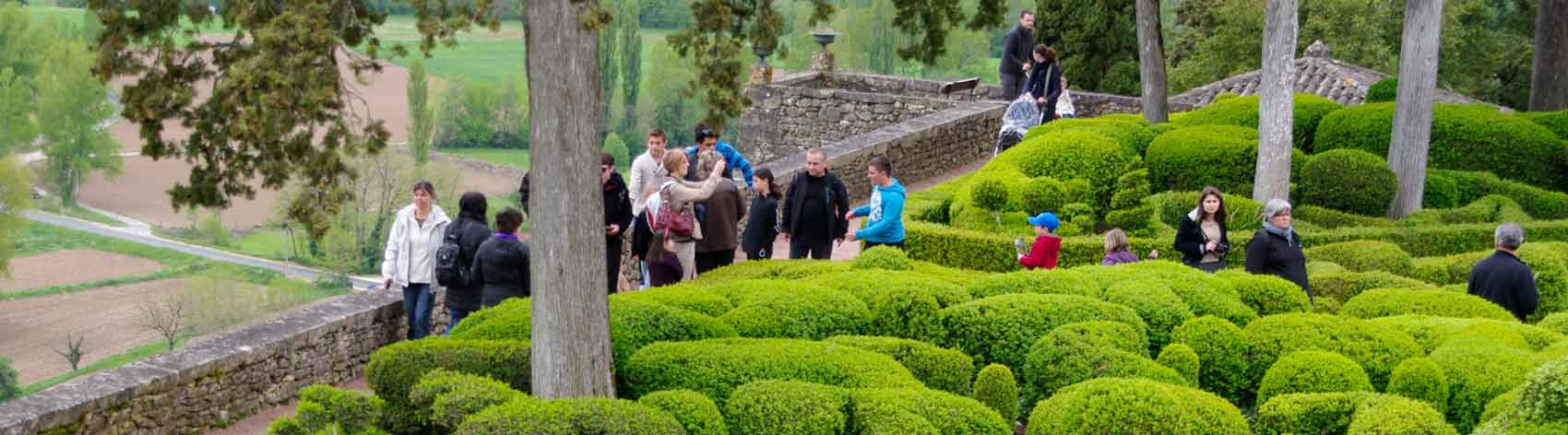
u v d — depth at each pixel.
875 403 7.68
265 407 11.13
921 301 9.68
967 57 80.38
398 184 56.25
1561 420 6.74
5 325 62.03
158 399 10.08
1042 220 12.84
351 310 12.20
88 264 71.19
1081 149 17.67
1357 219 17.58
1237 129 19.16
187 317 60.94
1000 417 7.77
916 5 9.86
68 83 81.50
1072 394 7.70
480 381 7.65
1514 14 45.66
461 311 12.06
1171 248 14.96
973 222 15.76
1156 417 7.30
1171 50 45.47
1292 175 18.30
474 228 11.87
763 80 28.14
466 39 105.31
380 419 7.86
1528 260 13.87
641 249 13.36
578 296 7.58
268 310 60.88
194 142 8.28
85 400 9.52
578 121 7.42
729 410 7.71
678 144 84.12
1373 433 7.37
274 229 73.75
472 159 86.38
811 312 9.67
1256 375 9.22
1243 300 10.64
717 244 13.25
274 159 7.84
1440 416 7.54
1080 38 32.91
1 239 66.94
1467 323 9.98
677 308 9.58
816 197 13.90
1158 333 9.82
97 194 84.75
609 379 7.79
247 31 8.23
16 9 88.81
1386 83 23.28
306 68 7.13
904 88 30.02
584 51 7.34
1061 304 9.69
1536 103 24.89
